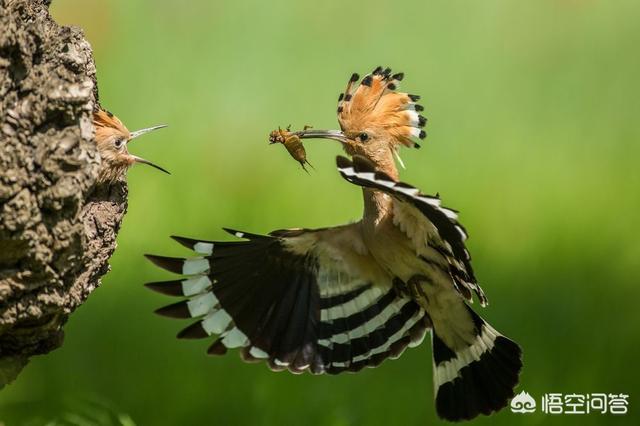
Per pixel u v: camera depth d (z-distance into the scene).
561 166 14.70
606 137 15.30
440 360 8.22
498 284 12.45
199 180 13.91
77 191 6.05
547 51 16.72
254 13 16.47
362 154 8.25
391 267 7.95
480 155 14.85
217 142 14.37
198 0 16.23
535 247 13.20
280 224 13.18
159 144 14.20
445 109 15.62
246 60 15.70
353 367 8.11
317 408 10.26
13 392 10.34
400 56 16.19
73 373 10.71
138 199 13.22
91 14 15.73
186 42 15.77
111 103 14.73
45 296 6.19
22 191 5.93
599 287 12.46
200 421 10.23
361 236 7.99
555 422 10.34
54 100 6.02
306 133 8.34
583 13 17.28
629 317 11.88
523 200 14.03
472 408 8.15
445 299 7.98
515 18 17.12
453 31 16.78
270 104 14.96
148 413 10.30
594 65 16.45
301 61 15.78
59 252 6.11
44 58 6.22
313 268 8.10
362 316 8.15
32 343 6.53
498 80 16.11
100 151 7.45
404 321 8.20
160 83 15.07
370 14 16.73
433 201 6.67
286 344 8.05
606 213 13.84
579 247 13.23
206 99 14.91
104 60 15.28
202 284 7.90
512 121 15.48
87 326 11.37
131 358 10.99
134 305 11.69
